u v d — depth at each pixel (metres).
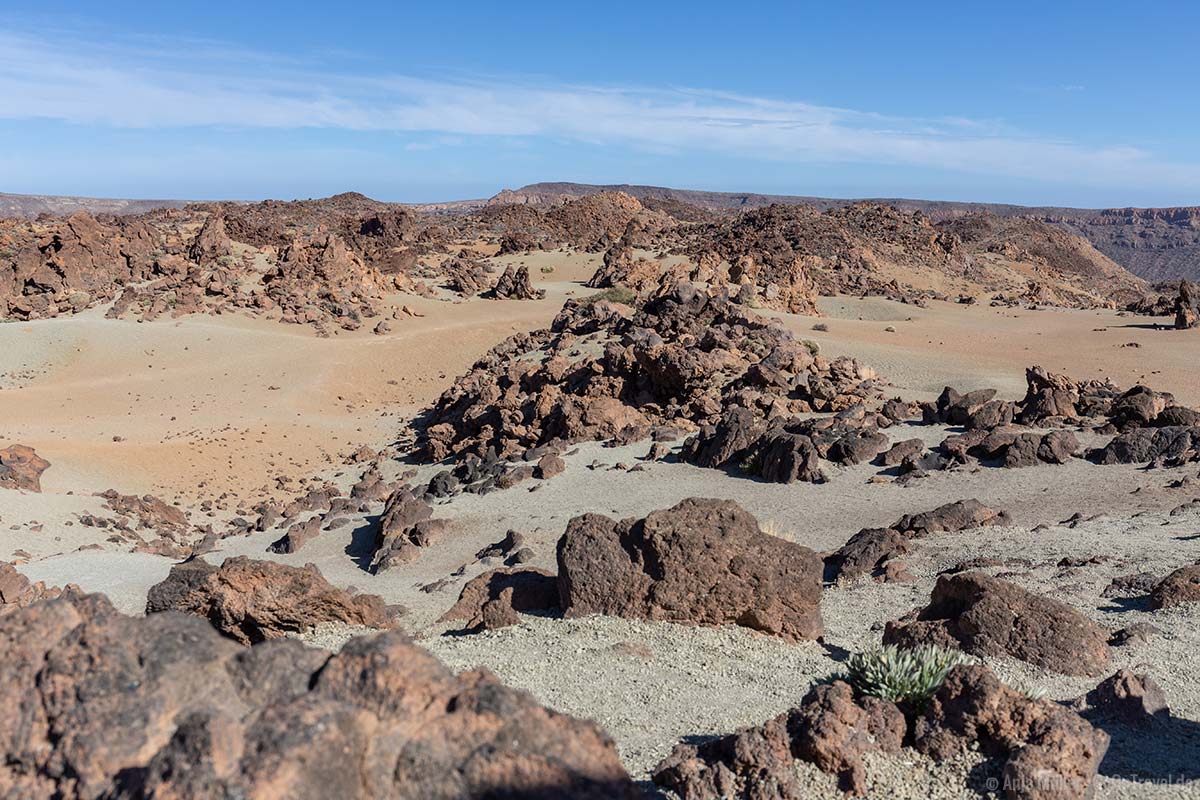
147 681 5.80
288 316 86.75
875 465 34.69
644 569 15.13
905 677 9.46
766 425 40.28
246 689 6.03
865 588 19.02
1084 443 34.28
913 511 28.39
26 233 105.06
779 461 34.16
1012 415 38.41
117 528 36.88
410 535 32.12
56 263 92.25
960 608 13.37
